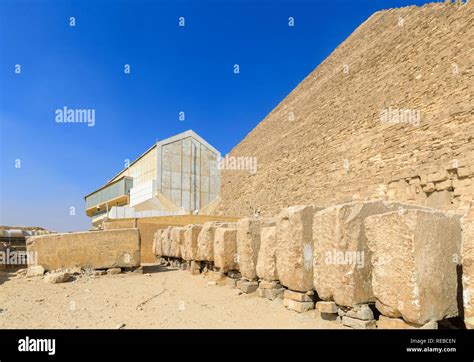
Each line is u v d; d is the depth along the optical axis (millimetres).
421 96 20688
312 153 33938
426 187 16766
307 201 30406
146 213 26484
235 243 9125
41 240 10812
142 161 33219
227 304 7008
